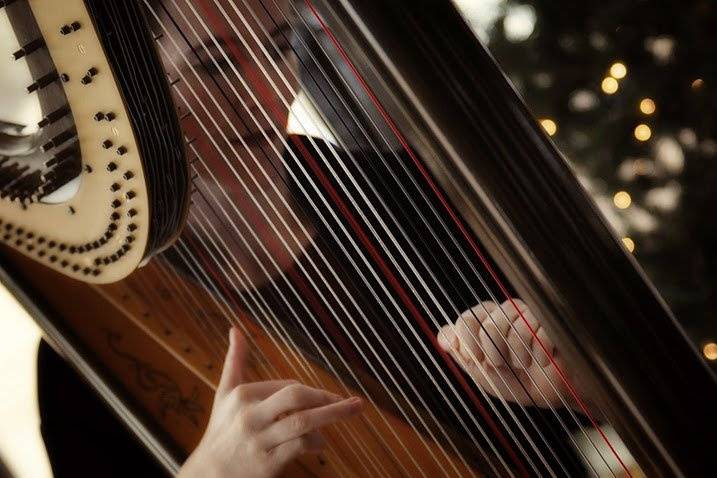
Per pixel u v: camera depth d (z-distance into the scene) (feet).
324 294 4.62
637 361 2.80
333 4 2.76
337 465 4.11
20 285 4.94
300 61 3.64
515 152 2.77
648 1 8.03
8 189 3.76
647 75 8.09
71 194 3.64
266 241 4.68
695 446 2.81
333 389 4.35
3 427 7.29
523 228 2.78
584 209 2.81
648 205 8.21
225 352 4.62
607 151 8.24
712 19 7.90
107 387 4.61
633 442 2.86
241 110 4.33
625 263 2.81
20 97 3.70
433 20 2.76
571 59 8.27
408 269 4.47
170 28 4.06
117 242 3.62
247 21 3.92
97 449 5.04
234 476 3.70
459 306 4.38
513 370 3.93
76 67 3.34
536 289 2.81
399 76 2.75
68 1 3.26
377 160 3.95
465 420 4.20
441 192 3.15
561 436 4.05
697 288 8.04
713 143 8.02
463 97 2.76
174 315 4.79
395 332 4.48
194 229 4.74
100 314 4.86
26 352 6.97
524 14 8.40
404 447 4.13
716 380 2.84
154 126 3.46
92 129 3.42
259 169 4.56
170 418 4.53
